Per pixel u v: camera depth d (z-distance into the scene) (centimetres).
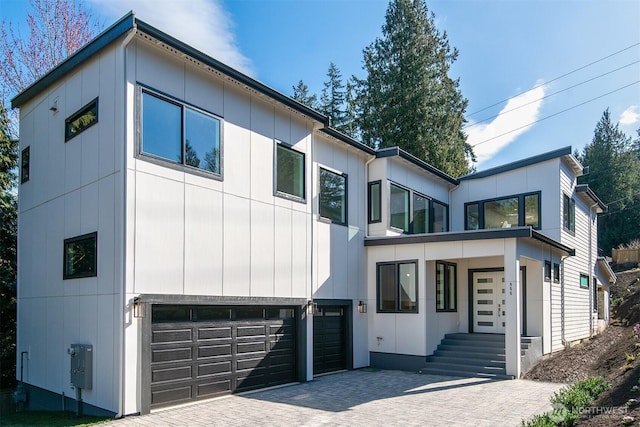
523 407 911
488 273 1673
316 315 1359
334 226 1445
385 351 1496
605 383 947
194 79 1000
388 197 1594
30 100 1220
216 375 1001
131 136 865
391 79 2886
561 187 1777
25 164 1230
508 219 1877
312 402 962
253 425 771
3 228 1485
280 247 1188
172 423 779
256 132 1145
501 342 1442
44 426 802
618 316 2611
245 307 1091
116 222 856
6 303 1445
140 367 838
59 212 1048
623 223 4453
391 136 2822
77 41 2127
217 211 1020
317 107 3828
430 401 974
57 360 1006
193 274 952
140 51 900
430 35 2952
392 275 1518
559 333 1683
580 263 2053
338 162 1495
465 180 2016
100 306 878
